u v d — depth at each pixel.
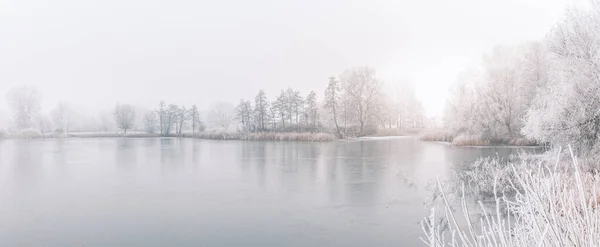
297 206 13.55
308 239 10.02
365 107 62.69
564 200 2.67
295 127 62.97
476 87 39.34
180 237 10.33
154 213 12.83
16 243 10.01
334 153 32.91
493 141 37.34
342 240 9.90
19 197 15.70
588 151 13.66
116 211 13.16
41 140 67.25
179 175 21.36
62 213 12.98
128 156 32.91
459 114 42.12
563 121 13.91
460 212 11.52
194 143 53.56
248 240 10.03
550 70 16.52
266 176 20.48
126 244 9.83
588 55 14.07
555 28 15.46
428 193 14.89
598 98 13.40
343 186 17.09
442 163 23.84
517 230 2.96
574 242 2.42
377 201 13.98
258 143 50.12
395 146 39.97
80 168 24.83
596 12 14.34
